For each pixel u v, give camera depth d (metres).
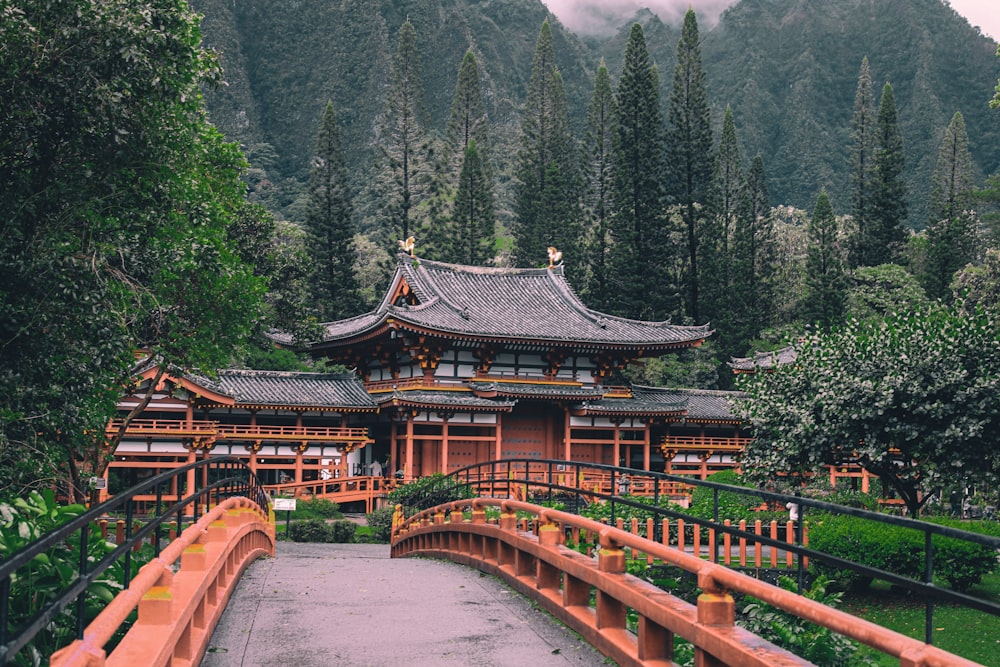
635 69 75.12
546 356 51.69
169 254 16.19
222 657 9.17
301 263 50.94
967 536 4.90
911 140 193.88
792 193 195.75
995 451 22.66
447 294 51.88
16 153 13.89
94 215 14.41
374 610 11.66
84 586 5.54
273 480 49.19
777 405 25.47
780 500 6.98
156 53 14.04
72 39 13.09
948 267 83.50
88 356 14.13
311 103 189.12
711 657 7.20
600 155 80.81
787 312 88.00
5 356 13.62
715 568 7.31
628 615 10.91
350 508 47.81
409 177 82.62
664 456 54.72
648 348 52.28
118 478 43.06
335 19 196.38
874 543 20.88
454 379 49.41
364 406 47.28
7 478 13.72
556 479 47.50
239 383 46.16
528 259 79.62
